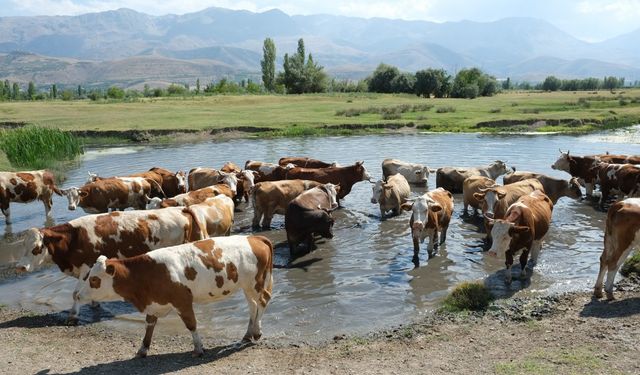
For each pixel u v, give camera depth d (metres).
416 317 11.22
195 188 21.17
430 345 9.76
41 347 10.08
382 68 109.69
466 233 17.03
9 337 10.55
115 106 66.50
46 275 14.15
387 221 18.55
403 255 15.10
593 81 173.50
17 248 16.39
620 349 9.05
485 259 14.60
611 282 11.41
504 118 48.94
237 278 9.75
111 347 10.08
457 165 28.61
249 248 9.95
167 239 12.45
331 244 16.23
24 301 12.52
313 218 15.10
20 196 18.73
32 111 58.66
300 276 13.71
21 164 28.84
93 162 31.72
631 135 40.78
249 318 11.27
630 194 19.48
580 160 22.22
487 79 103.25
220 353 9.73
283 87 113.12
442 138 40.59
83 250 11.65
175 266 9.23
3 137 31.59
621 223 11.10
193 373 8.85
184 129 43.34
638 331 9.74
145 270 9.14
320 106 66.88
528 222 12.73
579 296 11.77
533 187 17.16
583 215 18.89
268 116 53.72
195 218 12.99
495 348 9.45
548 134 42.34
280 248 16.02
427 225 14.50
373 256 15.09
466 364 8.84
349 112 55.12
